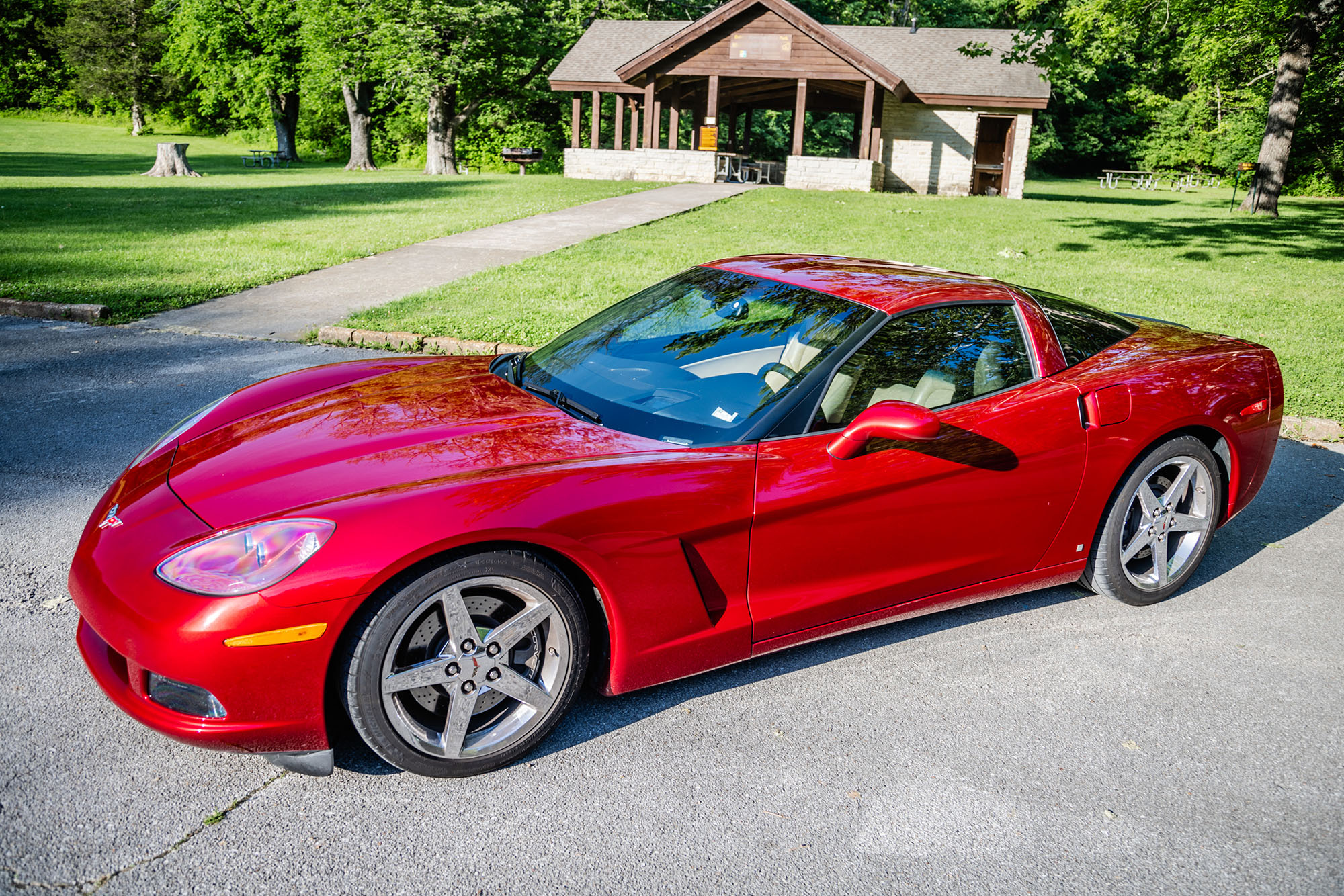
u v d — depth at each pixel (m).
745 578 2.92
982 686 3.23
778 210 18.56
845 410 3.07
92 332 8.09
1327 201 32.66
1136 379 3.66
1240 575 4.23
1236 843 2.49
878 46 30.73
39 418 5.55
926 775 2.72
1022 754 2.85
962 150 29.58
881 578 3.21
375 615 2.34
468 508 2.43
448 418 3.01
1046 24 19.20
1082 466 3.49
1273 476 5.60
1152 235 17.50
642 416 3.06
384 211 17.28
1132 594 3.84
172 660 2.24
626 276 10.92
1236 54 28.59
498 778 2.62
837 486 2.96
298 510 2.40
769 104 34.81
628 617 2.72
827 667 3.32
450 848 2.33
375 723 2.41
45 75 70.56
